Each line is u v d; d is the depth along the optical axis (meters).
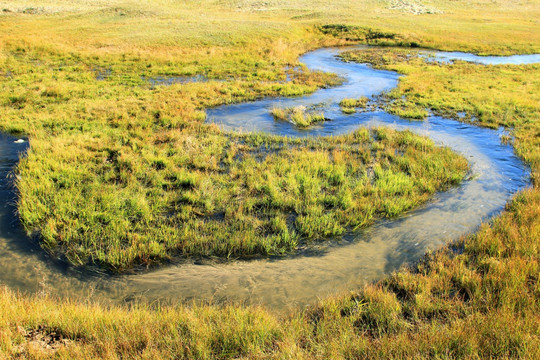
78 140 12.48
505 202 9.73
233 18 46.91
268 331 5.15
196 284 6.78
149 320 5.35
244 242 7.77
